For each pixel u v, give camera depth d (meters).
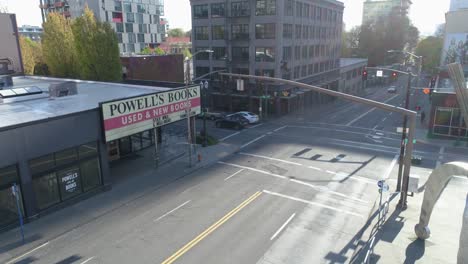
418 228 17.33
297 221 19.05
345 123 46.97
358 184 24.28
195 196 22.69
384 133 40.34
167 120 28.03
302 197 22.17
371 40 110.31
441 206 21.17
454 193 23.12
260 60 52.25
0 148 18.08
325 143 35.53
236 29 53.81
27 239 17.78
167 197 22.67
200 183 24.98
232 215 19.86
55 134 20.47
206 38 57.66
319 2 61.19
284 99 53.47
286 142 36.06
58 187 21.22
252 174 26.56
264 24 50.69
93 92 29.98
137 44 100.25
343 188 23.59
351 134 39.84
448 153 32.41
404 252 16.14
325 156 30.89
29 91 27.81
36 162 19.89
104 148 23.52
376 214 19.88
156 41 106.12
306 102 60.78
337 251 16.20
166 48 116.38
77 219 19.91
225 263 15.36
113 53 43.91
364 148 33.50
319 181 24.89
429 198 16.55
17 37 41.66
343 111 57.78
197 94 30.88
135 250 16.56
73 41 47.09
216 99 58.44
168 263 15.44
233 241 17.11
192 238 17.48
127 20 96.12
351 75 82.50
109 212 20.75
